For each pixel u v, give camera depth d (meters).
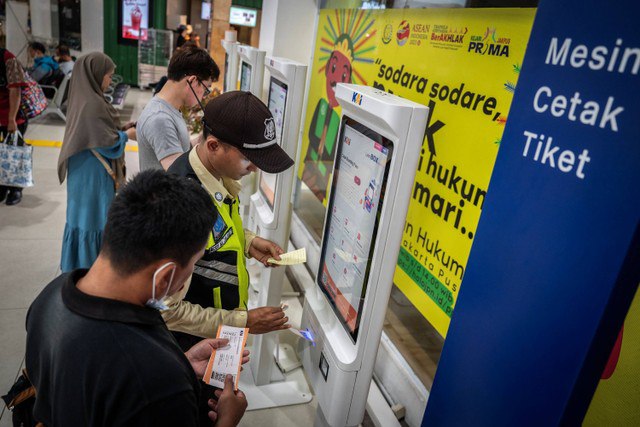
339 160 1.65
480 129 1.73
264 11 4.00
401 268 2.26
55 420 0.89
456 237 1.86
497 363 1.21
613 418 1.33
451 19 1.89
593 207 0.95
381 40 2.47
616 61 0.91
